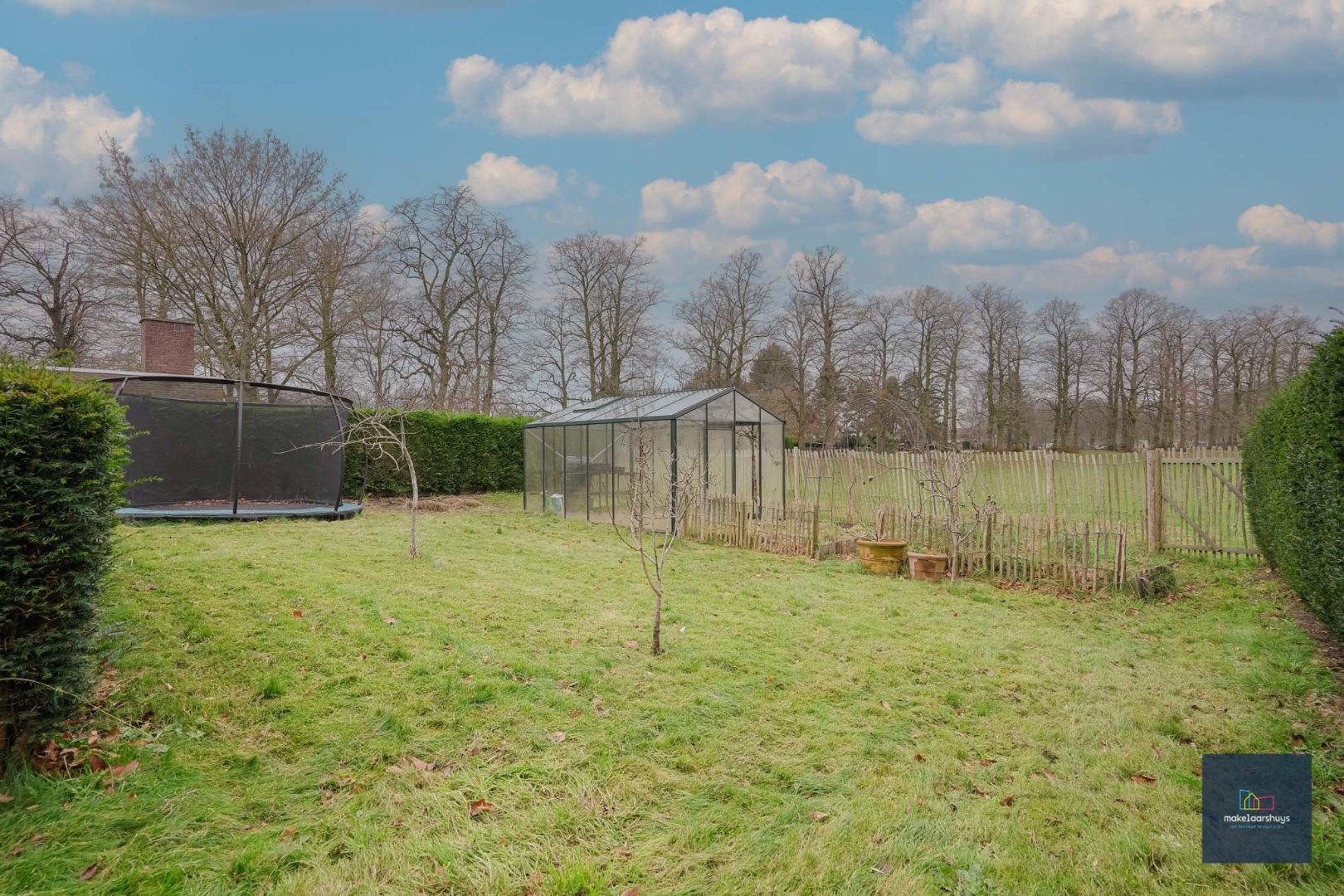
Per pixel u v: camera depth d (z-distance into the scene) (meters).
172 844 3.24
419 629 6.16
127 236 20.78
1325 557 5.58
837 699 5.34
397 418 19.38
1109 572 9.14
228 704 4.48
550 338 33.84
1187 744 4.69
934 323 35.59
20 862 3.01
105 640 4.73
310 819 3.51
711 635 6.71
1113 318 37.31
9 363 3.67
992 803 3.89
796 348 35.06
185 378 12.54
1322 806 3.86
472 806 3.71
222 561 7.85
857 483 16.56
